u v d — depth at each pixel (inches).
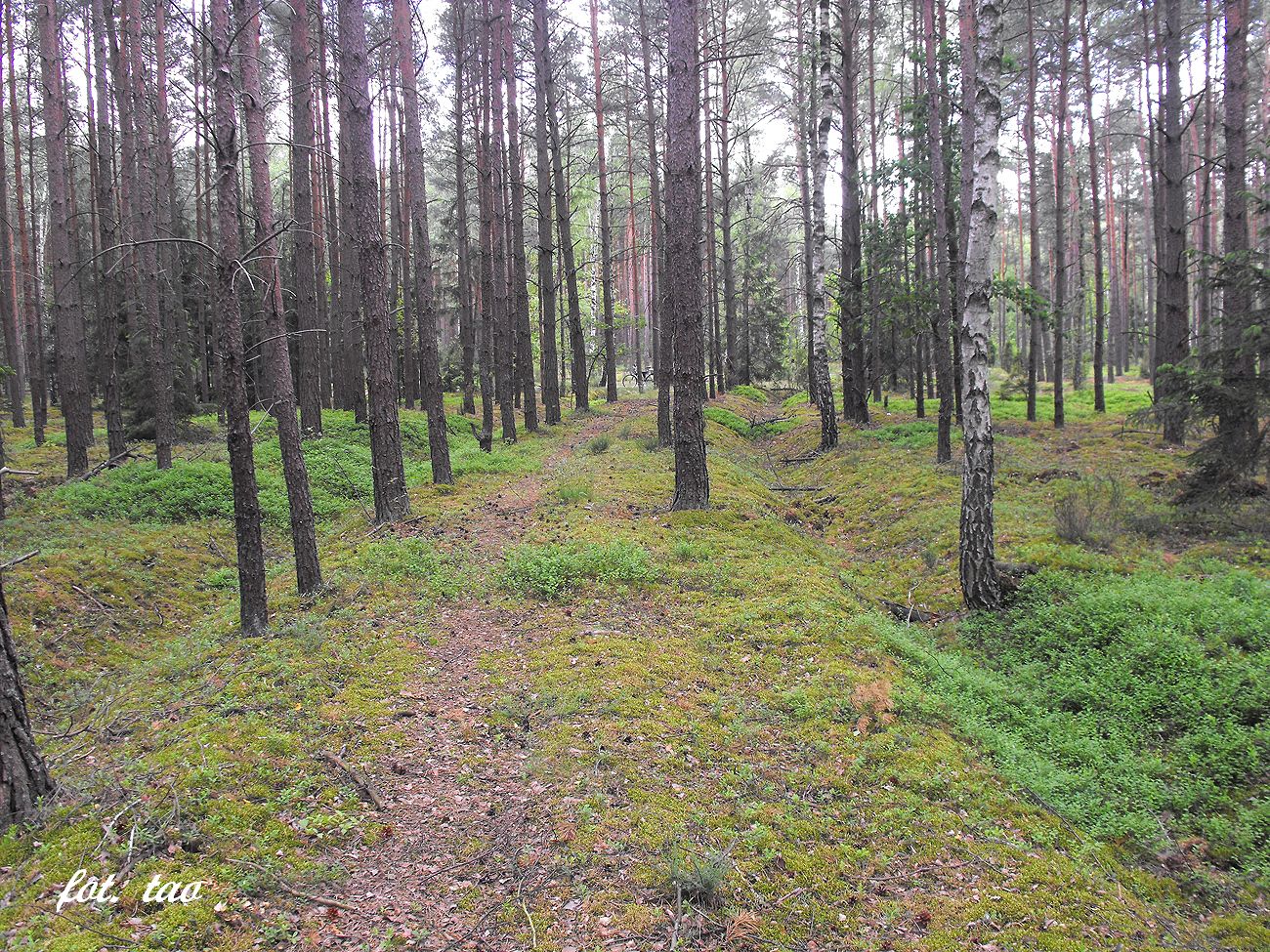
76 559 440.1
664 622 334.0
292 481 367.2
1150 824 212.8
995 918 171.2
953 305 737.0
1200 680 265.0
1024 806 215.2
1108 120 1358.3
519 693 271.0
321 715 244.5
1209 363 421.1
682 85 462.9
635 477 604.1
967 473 367.2
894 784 219.6
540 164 943.0
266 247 408.2
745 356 1673.2
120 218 901.2
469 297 1096.2
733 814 201.9
